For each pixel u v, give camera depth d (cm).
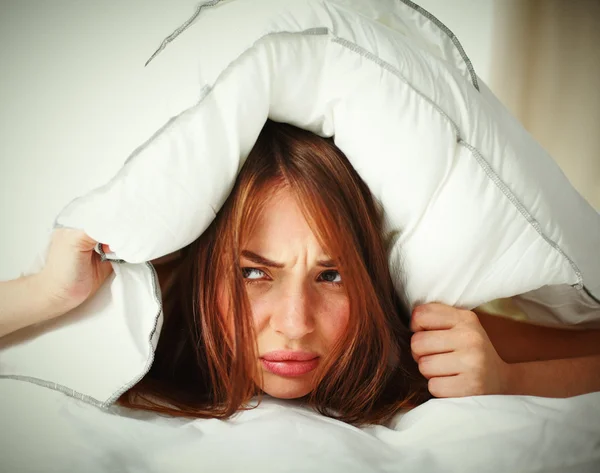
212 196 66
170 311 82
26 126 76
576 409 64
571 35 128
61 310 70
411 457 60
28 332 72
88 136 70
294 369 72
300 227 70
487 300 76
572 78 129
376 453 61
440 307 75
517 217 70
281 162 71
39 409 67
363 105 67
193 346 80
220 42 65
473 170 69
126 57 76
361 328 73
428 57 70
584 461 60
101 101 72
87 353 70
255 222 70
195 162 63
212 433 64
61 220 64
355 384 76
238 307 70
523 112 131
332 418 70
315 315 71
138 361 70
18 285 70
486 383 71
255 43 63
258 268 71
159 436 64
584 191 130
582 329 88
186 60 66
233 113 64
